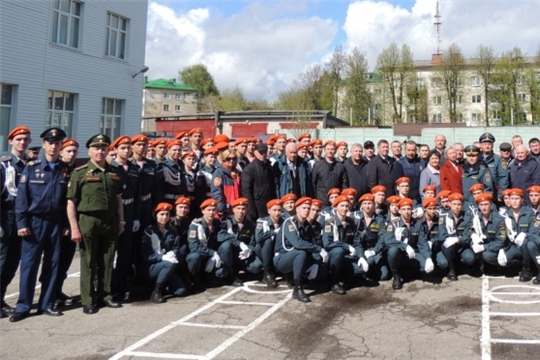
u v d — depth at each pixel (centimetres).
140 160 594
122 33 1866
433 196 681
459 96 4969
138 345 428
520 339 425
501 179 722
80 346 426
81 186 512
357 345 421
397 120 5022
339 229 604
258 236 621
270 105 7012
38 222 500
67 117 1647
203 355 406
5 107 1441
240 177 684
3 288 517
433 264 614
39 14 1497
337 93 5456
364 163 792
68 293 593
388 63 5031
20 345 428
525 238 598
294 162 721
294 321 487
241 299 566
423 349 409
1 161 514
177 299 568
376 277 637
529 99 4425
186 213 602
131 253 579
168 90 7475
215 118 3422
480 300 539
